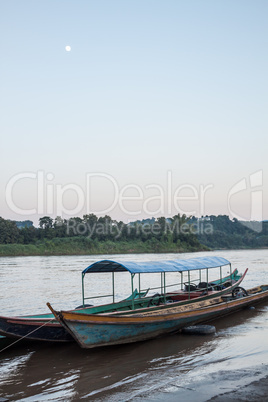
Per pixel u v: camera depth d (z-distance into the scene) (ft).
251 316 53.06
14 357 37.45
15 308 63.87
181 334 43.78
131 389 28.14
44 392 28.60
